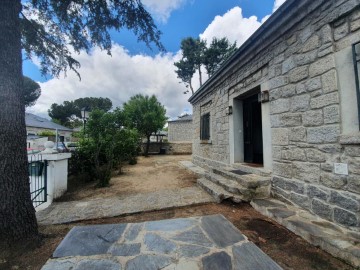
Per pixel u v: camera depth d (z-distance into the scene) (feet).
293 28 9.87
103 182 16.88
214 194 11.75
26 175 7.39
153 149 56.44
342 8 7.33
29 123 60.03
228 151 17.58
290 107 10.09
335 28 7.77
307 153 9.05
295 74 9.73
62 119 108.88
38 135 56.44
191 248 6.39
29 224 7.22
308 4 8.69
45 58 12.49
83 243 6.77
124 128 19.88
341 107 7.53
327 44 8.00
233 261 5.66
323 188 8.21
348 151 7.22
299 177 9.52
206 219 8.79
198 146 26.53
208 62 65.98
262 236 7.47
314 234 6.81
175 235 7.30
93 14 11.07
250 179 11.67
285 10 9.57
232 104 16.87
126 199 12.07
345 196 7.29
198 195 12.48
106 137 17.93
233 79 16.52
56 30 11.66
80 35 12.11
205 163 23.30
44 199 12.09
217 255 5.97
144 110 51.21
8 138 6.97
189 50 68.03
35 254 6.48
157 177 20.72
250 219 9.09
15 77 7.26
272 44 11.46
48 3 10.33
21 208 7.04
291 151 10.05
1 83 6.94
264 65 12.29
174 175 21.75
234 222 8.79
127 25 11.51
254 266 5.43
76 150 18.33
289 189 10.16
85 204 11.40
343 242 6.23
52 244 7.13
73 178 18.93
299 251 6.44
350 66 7.23
